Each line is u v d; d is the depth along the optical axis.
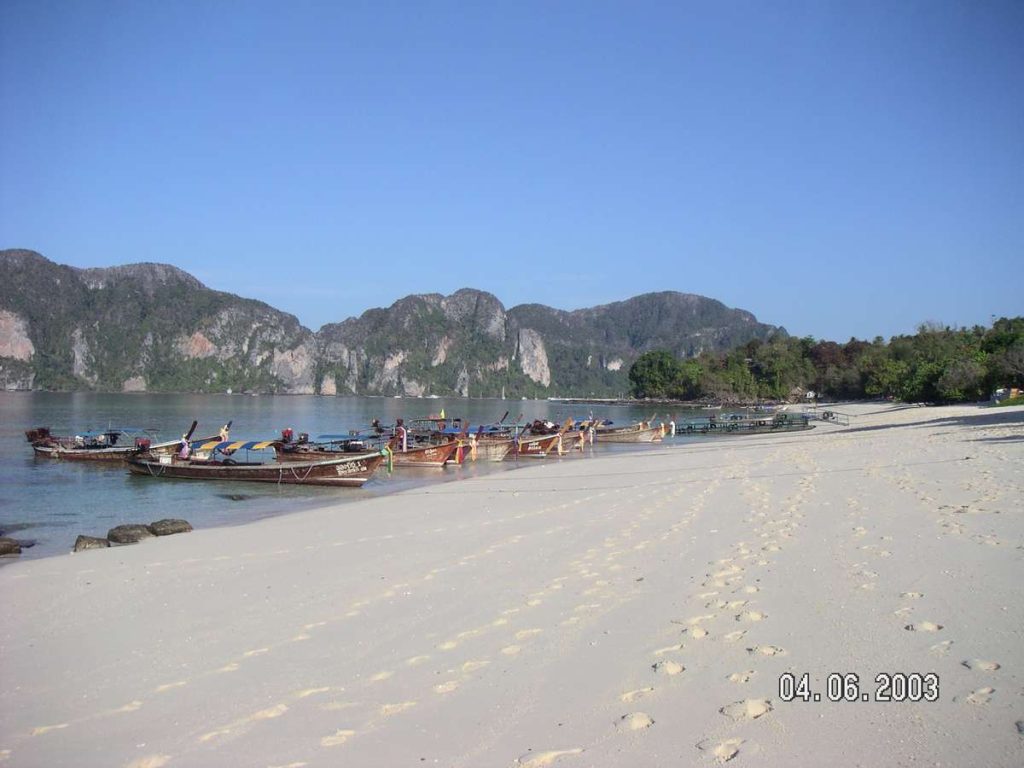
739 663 6.92
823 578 9.48
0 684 7.84
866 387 124.19
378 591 10.70
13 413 104.62
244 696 7.09
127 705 7.07
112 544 17.77
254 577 12.19
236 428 80.75
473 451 43.84
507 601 9.68
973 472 18.73
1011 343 76.56
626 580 10.28
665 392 184.25
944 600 8.12
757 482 20.89
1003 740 5.10
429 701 6.64
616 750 5.47
